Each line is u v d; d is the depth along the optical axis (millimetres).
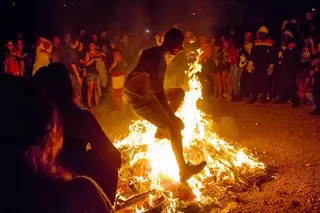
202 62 12164
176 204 4969
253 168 6156
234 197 5273
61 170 1661
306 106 10977
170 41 4941
